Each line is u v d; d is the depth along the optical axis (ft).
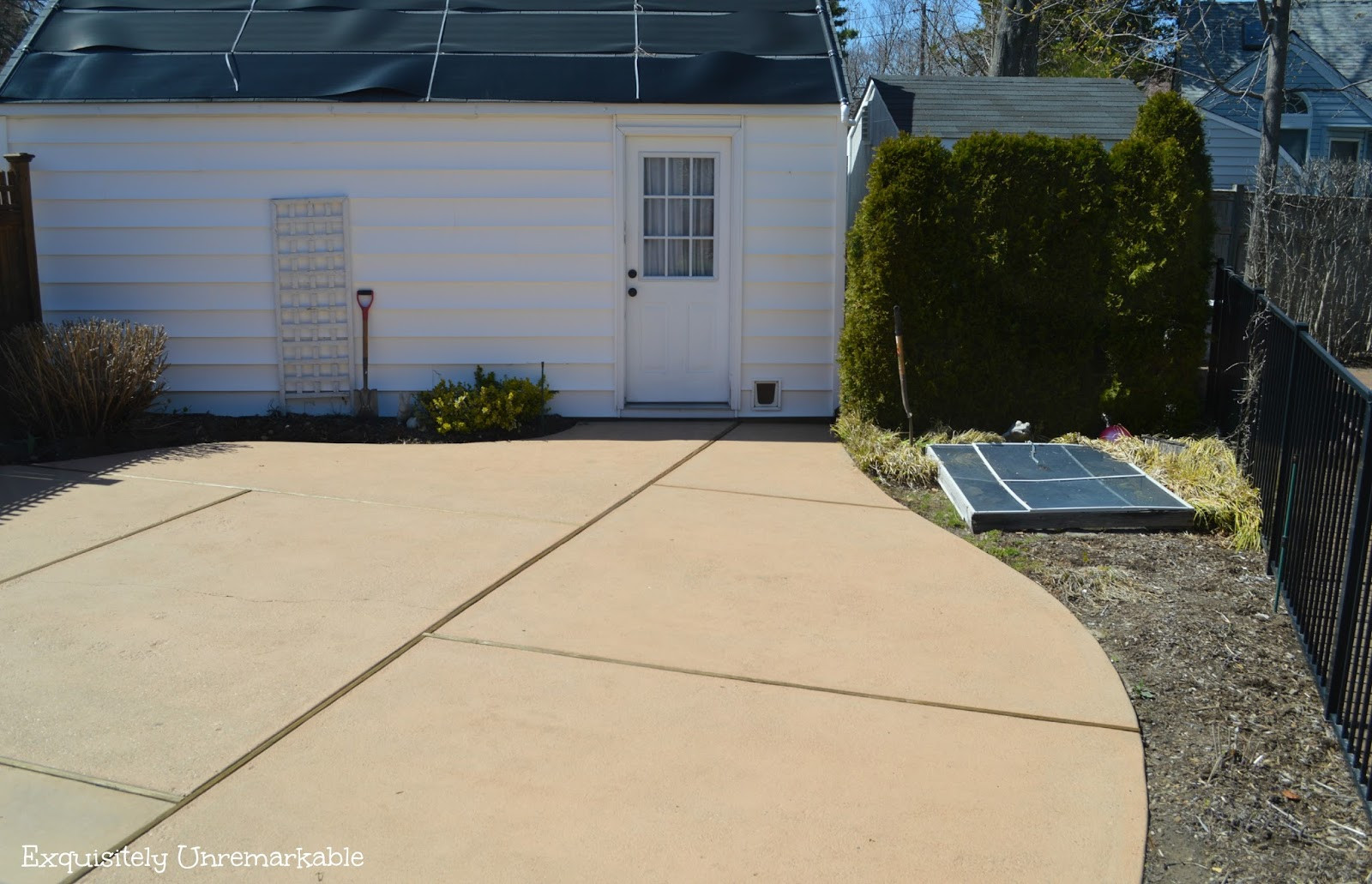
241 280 30.71
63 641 15.34
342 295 30.73
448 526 20.99
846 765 12.38
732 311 31.32
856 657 15.25
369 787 11.75
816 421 31.68
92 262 30.60
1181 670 15.12
